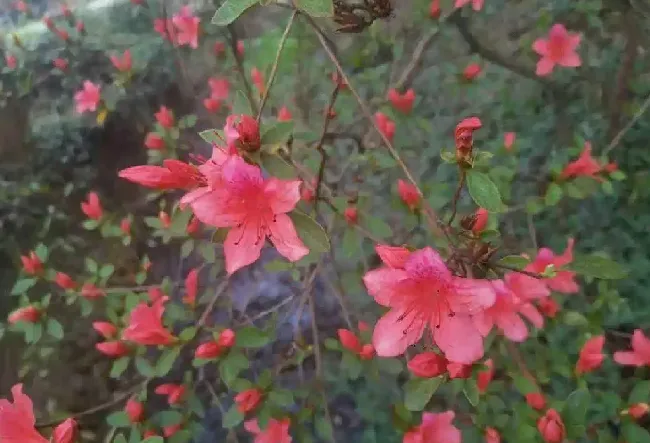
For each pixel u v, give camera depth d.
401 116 0.37
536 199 0.36
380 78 0.41
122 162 0.44
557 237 0.39
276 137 0.20
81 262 0.43
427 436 0.27
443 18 0.40
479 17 0.40
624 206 0.39
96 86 0.43
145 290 0.42
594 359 0.28
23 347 0.41
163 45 0.43
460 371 0.22
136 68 0.43
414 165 0.40
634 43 0.39
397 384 0.38
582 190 0.35
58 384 0.41
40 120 0.44
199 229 0.39
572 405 0.25
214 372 0.40
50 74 0.43
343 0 0.28
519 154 0.40
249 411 0.33
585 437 0.31
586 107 0.40
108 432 0.40
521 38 0.41
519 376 0.31
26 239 0.43
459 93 0.41
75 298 0.40
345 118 0.40
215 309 0.41
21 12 0.44
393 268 0.19
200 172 0.21
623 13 0.39
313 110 0.40
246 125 0.20
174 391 0.35
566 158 0.39
